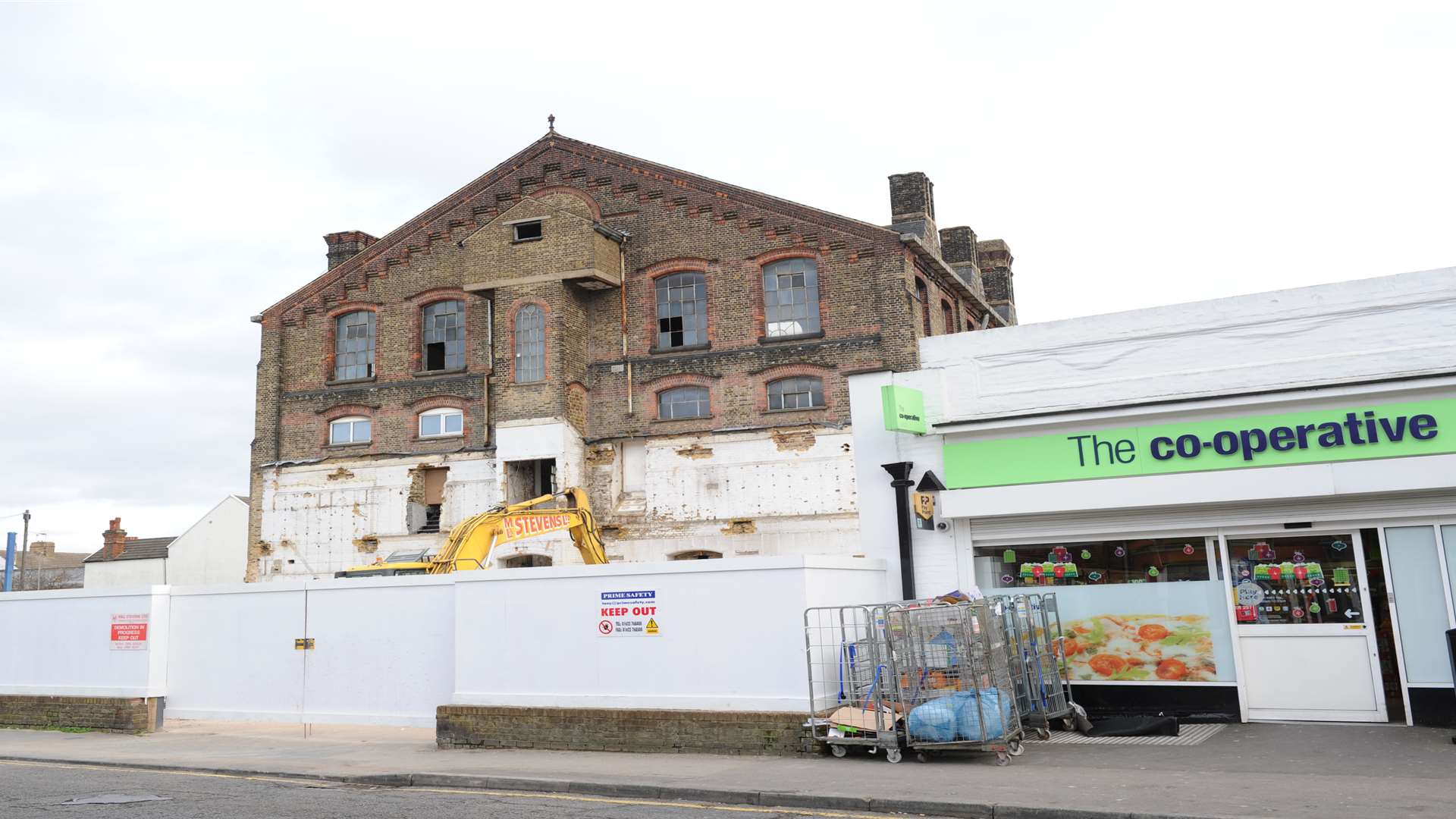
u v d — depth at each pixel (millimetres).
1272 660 14242
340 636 17234
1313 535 14211
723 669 13945
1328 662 13930
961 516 15859
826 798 10336
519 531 20266
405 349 28094
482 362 27188
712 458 24812
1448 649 13148
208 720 18062
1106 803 9531
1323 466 13719
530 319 25891
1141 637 15031
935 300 26844
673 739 13945
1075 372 15820
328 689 17172
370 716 16766
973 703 12078
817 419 24016
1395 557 13711
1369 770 10758
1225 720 14352
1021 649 13758
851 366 23984
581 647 14875
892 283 23953
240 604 18172
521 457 25328
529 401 25516
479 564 19438
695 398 25578
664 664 14297
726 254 25578
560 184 27359
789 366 24547
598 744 14398
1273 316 14664
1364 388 13711
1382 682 13641
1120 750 12648
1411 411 13500
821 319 24625
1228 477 14227
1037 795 10039
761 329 25016
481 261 26516
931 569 16281
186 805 10953
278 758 14477
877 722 12492
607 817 10008
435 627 16547
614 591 14766
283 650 17656
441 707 15477
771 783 11156
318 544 27969
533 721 14859
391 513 27391
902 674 12555
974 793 10227
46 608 19594
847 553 23203
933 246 28312
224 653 18156
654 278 26375
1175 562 14984
